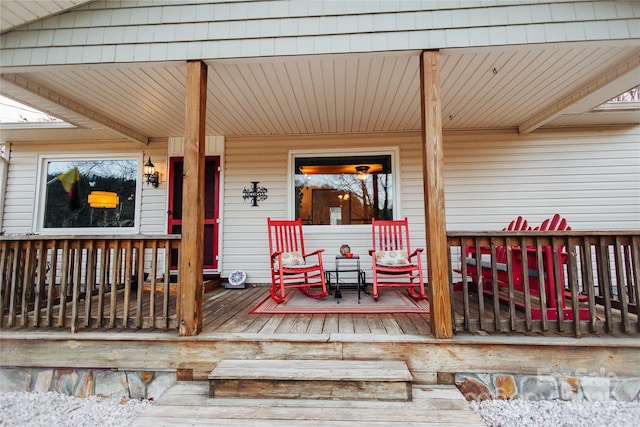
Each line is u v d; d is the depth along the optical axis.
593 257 4.61
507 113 4.34
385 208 4.94
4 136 5.06
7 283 2.83
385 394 2.17
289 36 2.76
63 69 2.93
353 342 2.45
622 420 2.17
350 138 5.02
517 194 4.82
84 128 4.66
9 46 2.87
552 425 2.14
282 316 3.13
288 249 4.39
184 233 2.64
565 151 4.80
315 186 5.04
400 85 3.49
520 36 2.62
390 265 3.95
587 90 3.56
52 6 2.78
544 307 2.54
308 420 1.96
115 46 2.83
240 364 2.38
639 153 4.71
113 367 2.55
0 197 5.17
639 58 2.98
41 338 2.59
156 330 2.68
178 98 3.76
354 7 2.75
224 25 2.80
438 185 2.55
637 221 4.67
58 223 5.23
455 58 2.98
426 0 2.70
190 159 2.69
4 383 2.62
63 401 2.50
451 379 2.42
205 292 4.48
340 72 3.21
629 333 2.50
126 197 5.25
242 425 1.92
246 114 4.27
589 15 2.59
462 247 2.58
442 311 2.47
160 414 2.03
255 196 5.04
